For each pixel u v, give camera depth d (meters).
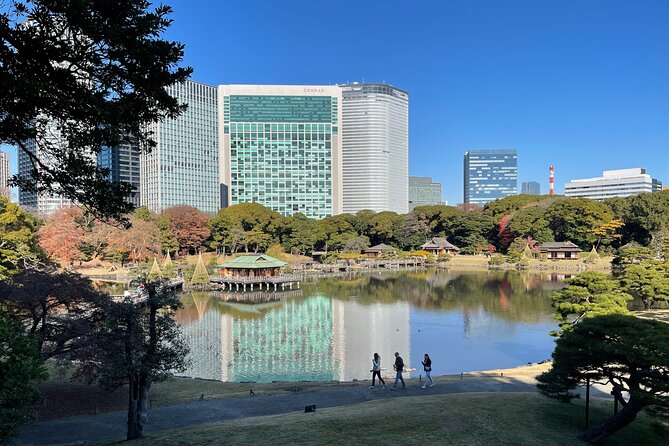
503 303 67.69
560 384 18.86
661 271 54.50
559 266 111.12
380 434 16.20
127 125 11.88
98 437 20.17
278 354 43.41
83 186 12.42
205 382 31.69
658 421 19.38
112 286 82.00
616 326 16.86
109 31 10.50
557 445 15.97
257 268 90.44
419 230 156.38
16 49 9.82
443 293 78.69
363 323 56.44
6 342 11.44
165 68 11.67
